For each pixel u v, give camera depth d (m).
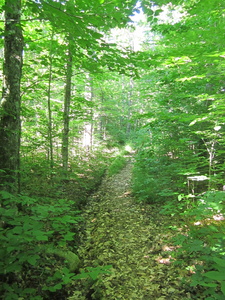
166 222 4.54
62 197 5.18
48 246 2.27
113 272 3.14
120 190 7.32
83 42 2.85
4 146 3.23
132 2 2.33
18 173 3.55
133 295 2.70
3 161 3.22
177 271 3.03
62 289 2.70
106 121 19.02
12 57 3.29
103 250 3.72
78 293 2.72
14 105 3.35
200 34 3.98
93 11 2.29
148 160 6.47
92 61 3.81
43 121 5.73
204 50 3.89
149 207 5.49
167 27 4.24
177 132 5.52
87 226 4.59
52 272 2.82
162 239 3.91
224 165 4.04
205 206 2.65
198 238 3.07
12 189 3.23
